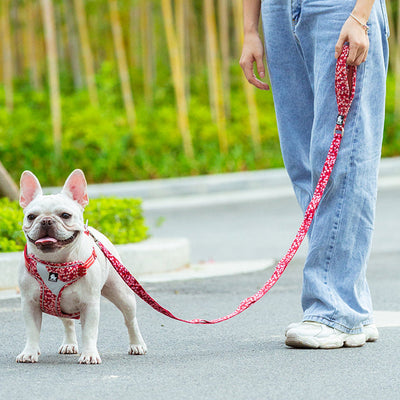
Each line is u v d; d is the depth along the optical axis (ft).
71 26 100.73
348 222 22.65
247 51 24.50
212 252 48.55
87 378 19.44
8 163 82.33
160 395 17.81
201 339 24.68
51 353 22.86
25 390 18.40
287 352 22.17
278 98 24.17
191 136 94.02
